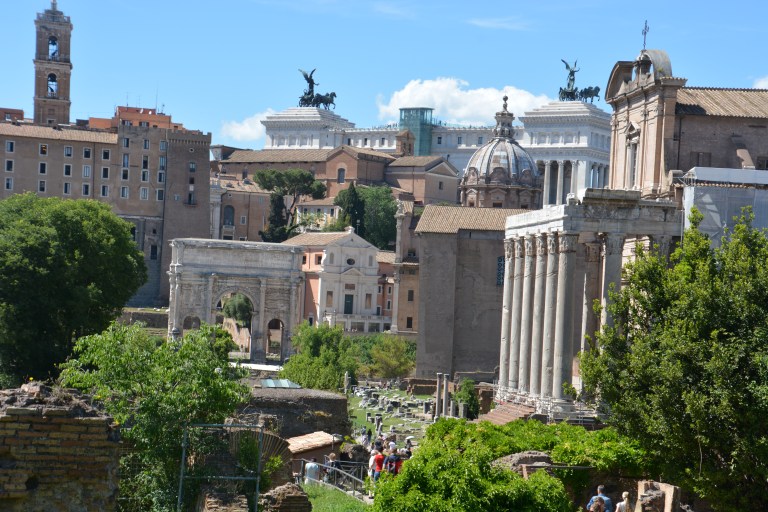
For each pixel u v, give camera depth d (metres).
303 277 196.75
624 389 57.94
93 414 30.25
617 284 82.06
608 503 48.97
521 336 92.31
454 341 137.00
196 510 41.78
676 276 60.16
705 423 52.09
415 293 188.38
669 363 53.97
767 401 49.84
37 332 121.25
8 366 117.69
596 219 82.31
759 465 50.03
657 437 54.91
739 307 54.84
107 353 45.12
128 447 42.88
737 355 52.25
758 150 91.88
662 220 82.75
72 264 127.38
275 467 49.34
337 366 143.38
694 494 55.34
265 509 42.69
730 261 57.69
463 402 105.81
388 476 43.50
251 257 191.88
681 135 90.94
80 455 29.31
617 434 58.28
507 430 64.44
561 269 82.62
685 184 82.81
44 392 30.06
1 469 28.42
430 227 137.38
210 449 43.50
